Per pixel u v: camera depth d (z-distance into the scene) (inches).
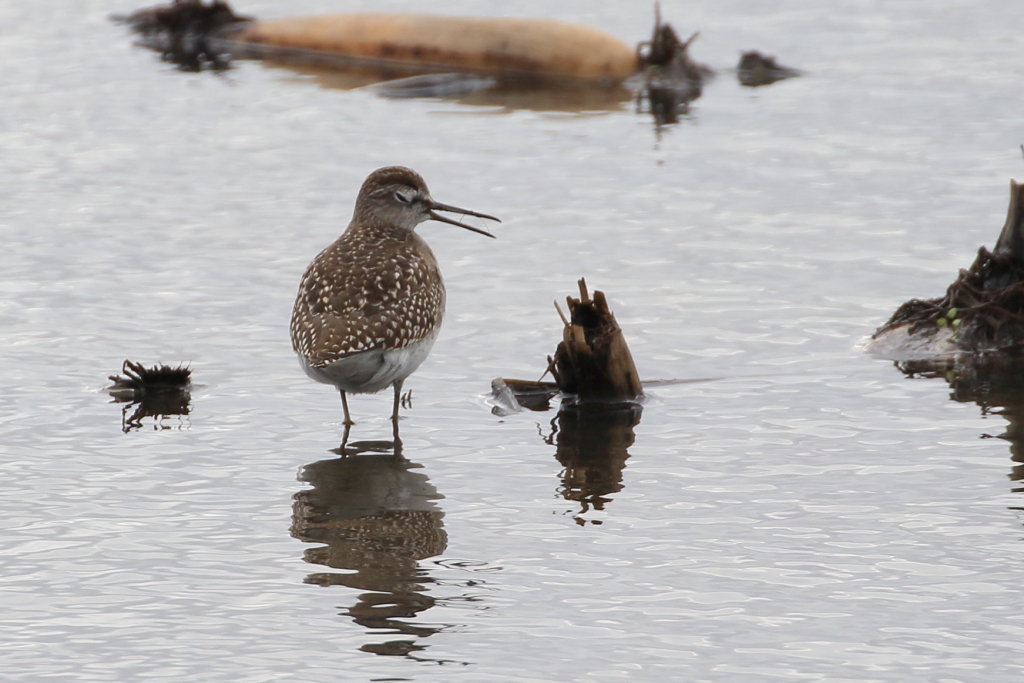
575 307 536.1
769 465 463.5
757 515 422.3
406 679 326.6
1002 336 582.2
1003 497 430.9
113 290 636.1
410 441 493.7
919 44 1088.2
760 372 555.2
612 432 501.4
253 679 327.0
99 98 971.9
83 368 554.9
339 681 325.7
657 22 1032.8
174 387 538.3
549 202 754.8
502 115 937.5
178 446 483.8
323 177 799.1
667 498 437.7
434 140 871.1
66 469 460.4
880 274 652.1
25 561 390.6
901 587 372.8
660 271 659.4
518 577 381.1
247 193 772.0
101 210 743.7
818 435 490.3
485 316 613.6
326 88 1007.6
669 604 364.5
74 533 410.0
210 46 1135.6
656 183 785.6
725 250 685.3
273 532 412.5
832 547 398.3
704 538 406.3
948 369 559.5
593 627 352.5
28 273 653.9
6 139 871.1
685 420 510.3
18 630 350.6
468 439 496.1
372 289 496.4
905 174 789.2
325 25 1109.1
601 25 1138.0
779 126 895.7
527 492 445.1
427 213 577.9
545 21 1057.5
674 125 906.7
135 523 418.0
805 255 677.3
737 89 997.2
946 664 332.8
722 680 326.3
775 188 774.5
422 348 512.1
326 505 433.7
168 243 695.7
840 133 873.5
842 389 536.4
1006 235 604.1
